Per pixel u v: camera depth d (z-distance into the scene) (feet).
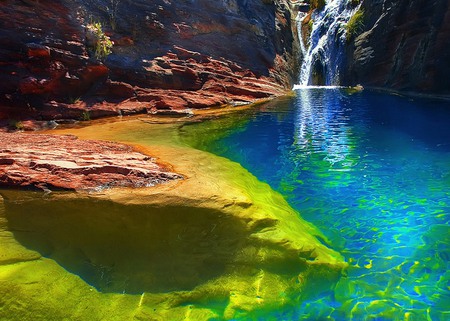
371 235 18.70
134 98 46.55
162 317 12.32
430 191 23.99
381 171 27.71
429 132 37.99
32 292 12.23
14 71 37.88
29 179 18.45
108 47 47.60
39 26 41.70
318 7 99.30
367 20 76.33
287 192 24.13
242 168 25.91
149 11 56.80
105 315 12.03
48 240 14.70
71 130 35.06
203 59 60.34
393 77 67.82
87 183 18.51
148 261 14.17
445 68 56.39
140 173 19.84
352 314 13.10
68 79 41.24
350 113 48.49
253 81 65.92
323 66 87.97
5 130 34.09
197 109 49.44
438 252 17.03
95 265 13.80
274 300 13.51
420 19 60.44
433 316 13.00
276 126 41.39
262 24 80.38
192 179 20.03
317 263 15.24
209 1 69.26
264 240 15.52
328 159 30.55
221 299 13.30
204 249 14.89
